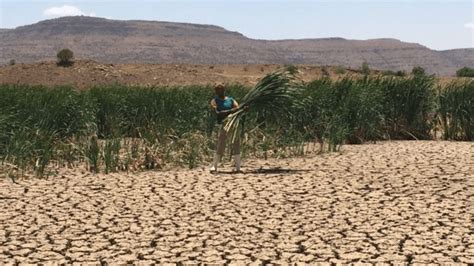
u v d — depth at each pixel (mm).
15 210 10250
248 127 17562
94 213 10047
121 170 14320
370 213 9977
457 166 14422
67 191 11734
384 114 20938
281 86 13836
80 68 88062
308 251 8086
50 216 9875
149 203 10727
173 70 93312
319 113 19156
